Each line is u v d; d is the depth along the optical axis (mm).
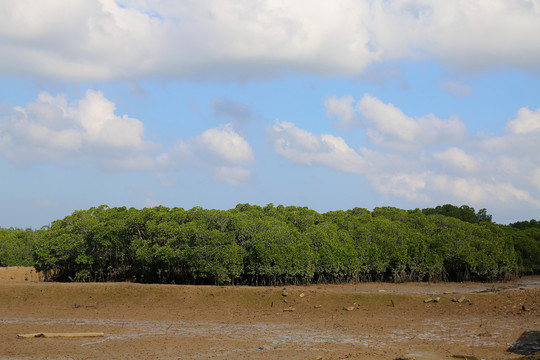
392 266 40500
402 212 49875
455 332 23203
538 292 29250
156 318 27656
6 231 59812
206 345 20969
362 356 18484
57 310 29500
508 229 53688
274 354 19266
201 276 35094
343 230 41500
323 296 30219
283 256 35000
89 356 19047
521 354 18703
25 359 18547
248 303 30094
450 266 42000
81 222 39688
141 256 35344
